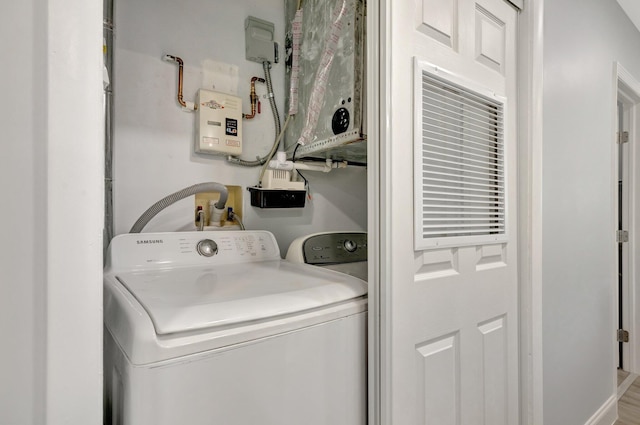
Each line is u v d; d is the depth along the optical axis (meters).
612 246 1.92
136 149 1.17
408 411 0.83
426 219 0.89
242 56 1.41
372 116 0.82
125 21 1.15
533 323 1.21
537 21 1.22
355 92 1.06
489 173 1.11
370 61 0.82
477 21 1.06
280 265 1.13
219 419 0.57
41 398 0.38
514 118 1.21
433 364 0.91
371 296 0.81
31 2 0.37
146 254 1.00
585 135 1.63
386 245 0.79
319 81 1.22
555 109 1.39
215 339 0.57
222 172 1.36
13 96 0.36
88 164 0.41
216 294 0.71
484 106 1.09
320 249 1.29
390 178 0.80
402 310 0.82
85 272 0.41
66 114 0.39
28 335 0.38
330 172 1.69
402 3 0.82
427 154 0.91
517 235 1.23
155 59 1.21
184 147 1.27
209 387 0.56
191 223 1.30
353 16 1.07
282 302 0.69
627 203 2.40
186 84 1.27
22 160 0.37
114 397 0.60
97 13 0.41
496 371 1.13
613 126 1.91
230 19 1.38
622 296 2.46
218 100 1.29
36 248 0.38
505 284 1.17
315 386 0.71
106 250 1.00
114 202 1.13
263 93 1.47
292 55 1.42
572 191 1.52
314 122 1.28
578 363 1.58
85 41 0.40
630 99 2.30
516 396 1.21
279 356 0.65
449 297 0.96
